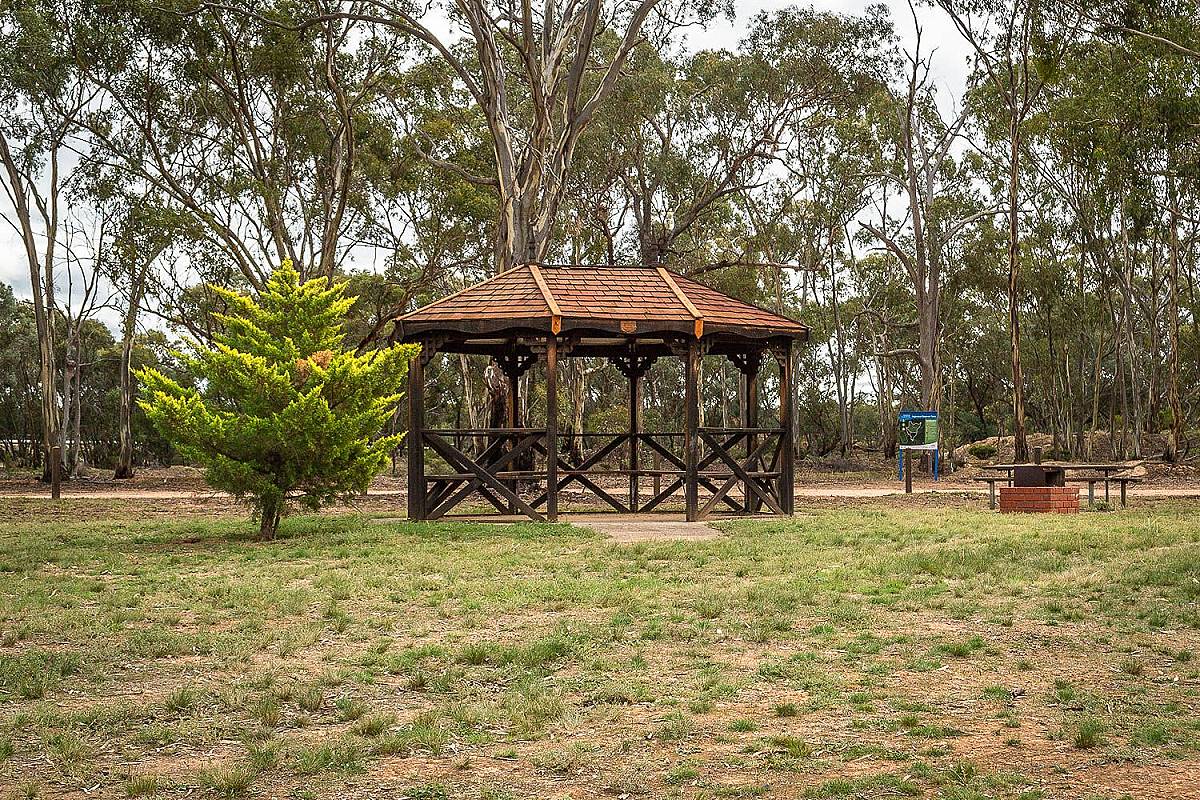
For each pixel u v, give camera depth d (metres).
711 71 45.34
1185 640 8.32
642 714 6.43
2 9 36.62
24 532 18.20
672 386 66.31
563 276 20.25
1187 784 5.01
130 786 5.11
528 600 10.41
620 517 20.58
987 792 4.93
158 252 39.25
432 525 18.22
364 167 39.06
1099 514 19.72
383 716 6.36
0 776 5.36
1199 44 33.66
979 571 11.95
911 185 49.38
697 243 52.28
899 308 62.09
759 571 12.34
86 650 8.35
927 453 47.66
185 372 60.31
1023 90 40.19
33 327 62.88
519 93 40.66
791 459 20.64
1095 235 47.28
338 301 17.78
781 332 20.05
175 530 18.44
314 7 34.41
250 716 6.43
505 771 5.40
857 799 4.91
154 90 36.50
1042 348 59.31
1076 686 6.92
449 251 41.44
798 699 6.74
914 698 6.69
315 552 14.52
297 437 16.09
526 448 20.02
